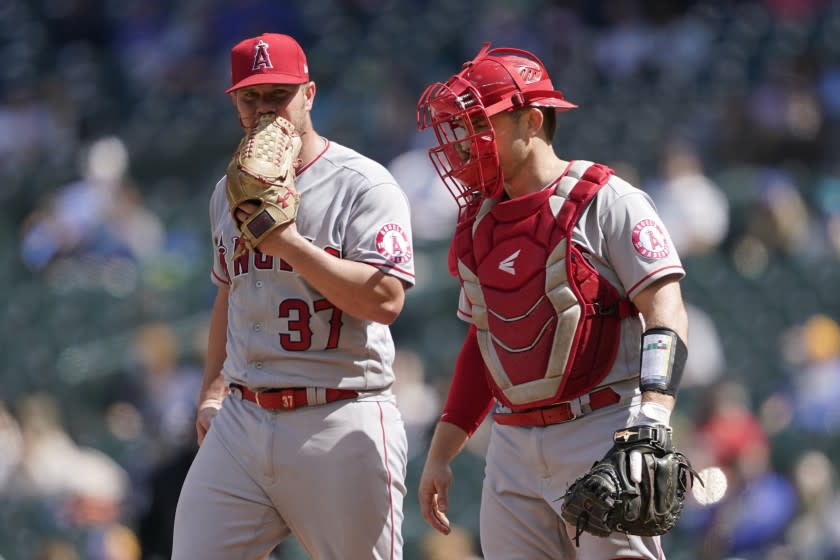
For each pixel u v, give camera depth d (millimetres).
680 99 45031
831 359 32406
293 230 12617
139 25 53812
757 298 36250
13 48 55031
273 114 13109
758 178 39094
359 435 13266
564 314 12555
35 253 40250
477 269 13055
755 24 47344
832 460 30812
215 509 13453
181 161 47906
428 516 14141
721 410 28312
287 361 13250
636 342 12891
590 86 45656
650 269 12336
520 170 12898
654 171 42312
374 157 41250
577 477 12820
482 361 13984
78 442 32281
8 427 30391
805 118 41875
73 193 41031
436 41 48250
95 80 52469
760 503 27672
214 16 51625
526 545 13438
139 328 37469
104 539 28625
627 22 46844
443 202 37281
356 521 13273
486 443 29984
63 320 38094
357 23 50281
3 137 50062
